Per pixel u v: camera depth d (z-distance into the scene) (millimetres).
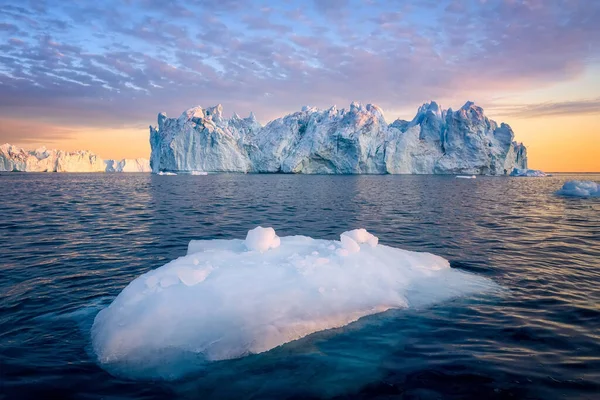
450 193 28328
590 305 5012
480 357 3662
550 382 3207
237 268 5172
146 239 9703
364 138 78312
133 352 3730
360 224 12727
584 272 6715
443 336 4160
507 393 3074
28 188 33719
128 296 4527
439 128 80188
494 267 7074
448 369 3465
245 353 3787
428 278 6008
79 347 3947
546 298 5309
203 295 4492
